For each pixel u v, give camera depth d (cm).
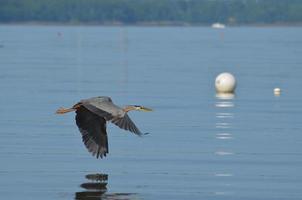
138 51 8494
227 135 3019
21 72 5528
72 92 4281
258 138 2961
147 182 2308
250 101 4044
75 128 3138
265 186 2275
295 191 2228
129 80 5012
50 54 7738
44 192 2198
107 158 2594
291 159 2606
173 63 6638
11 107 3681
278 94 4359
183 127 3184
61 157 2602
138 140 2886
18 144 2800
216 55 7831
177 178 2352
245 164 2530
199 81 5012
